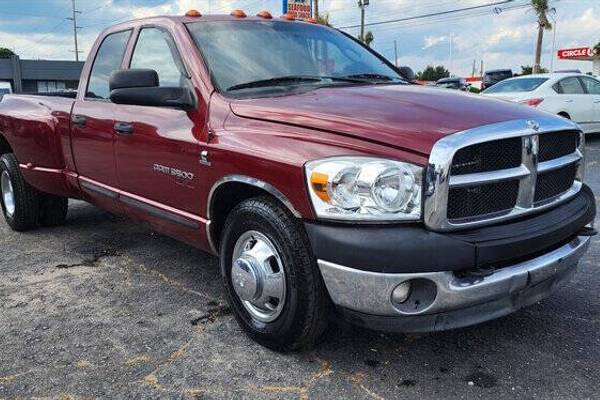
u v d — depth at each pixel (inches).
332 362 125.3
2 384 118.9
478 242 106.3
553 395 111.6
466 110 120.7
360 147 110.0
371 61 181.5
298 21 183.5
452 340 134.0
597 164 381.4
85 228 239.9
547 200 125.1
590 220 134.0
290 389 115.5
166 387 117.0
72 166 199.5
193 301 160.6
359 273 105.7
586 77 502.0
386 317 108.7
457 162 106.4
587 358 125.1
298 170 113.5
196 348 132.7
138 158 162.2
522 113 123.9
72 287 172.2
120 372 122.8
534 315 146.6
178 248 209.3
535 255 117.1
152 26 171.2
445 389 114.3
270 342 128.6
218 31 160.1
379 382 117.3
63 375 122.0
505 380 117.0
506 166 114.0
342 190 107.5
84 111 188.9
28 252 208.2
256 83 148.4
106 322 147.4
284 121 124.6
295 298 118.0
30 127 209.5
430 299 106.4
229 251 135.6
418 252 102.9
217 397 113.3
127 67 177.2
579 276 173.2
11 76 2416.3
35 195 228.4
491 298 110.1
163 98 143.7
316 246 111.1
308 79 156.6
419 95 135.6
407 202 105.0
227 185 133.8
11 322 148.1
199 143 139.0
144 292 167.6
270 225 120.6
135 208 170.1
